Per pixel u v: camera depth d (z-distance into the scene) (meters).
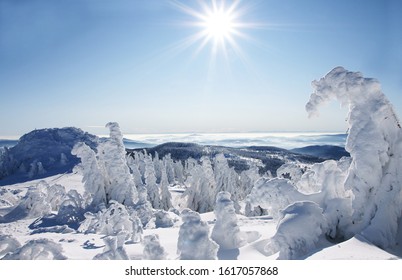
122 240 10.12
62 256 9.71
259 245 10.93
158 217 24.77
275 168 85.50
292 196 12.59
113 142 30.81
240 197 51.47
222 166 45.19
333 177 12.21
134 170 44.53
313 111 12.10
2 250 12.30
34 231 21.50
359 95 11.14
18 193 50.41
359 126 11.07
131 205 29.50
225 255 10.34
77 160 86.50
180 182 78.56
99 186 29.77
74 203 27.77
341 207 11.34
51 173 76.44
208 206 42.81
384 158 10.62
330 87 11.73
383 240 9.80
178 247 8.42
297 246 9.31
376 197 10.52
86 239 16.05
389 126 10.84
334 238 11.11
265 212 35.50
